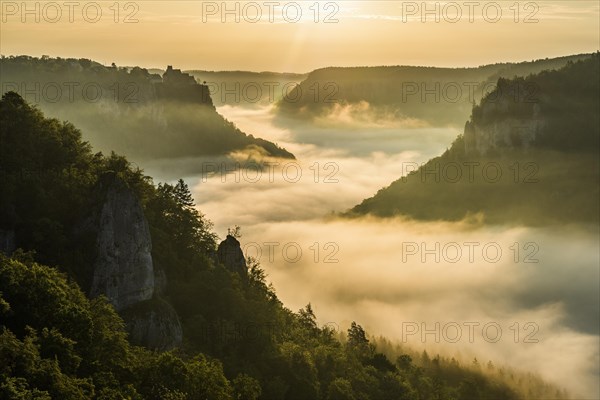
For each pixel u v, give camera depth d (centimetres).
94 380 12706
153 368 13900
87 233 16262
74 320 13275
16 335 12694
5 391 10750
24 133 18262
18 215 16600
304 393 18075
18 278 13362
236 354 17900
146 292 16388
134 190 18312
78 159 18675
